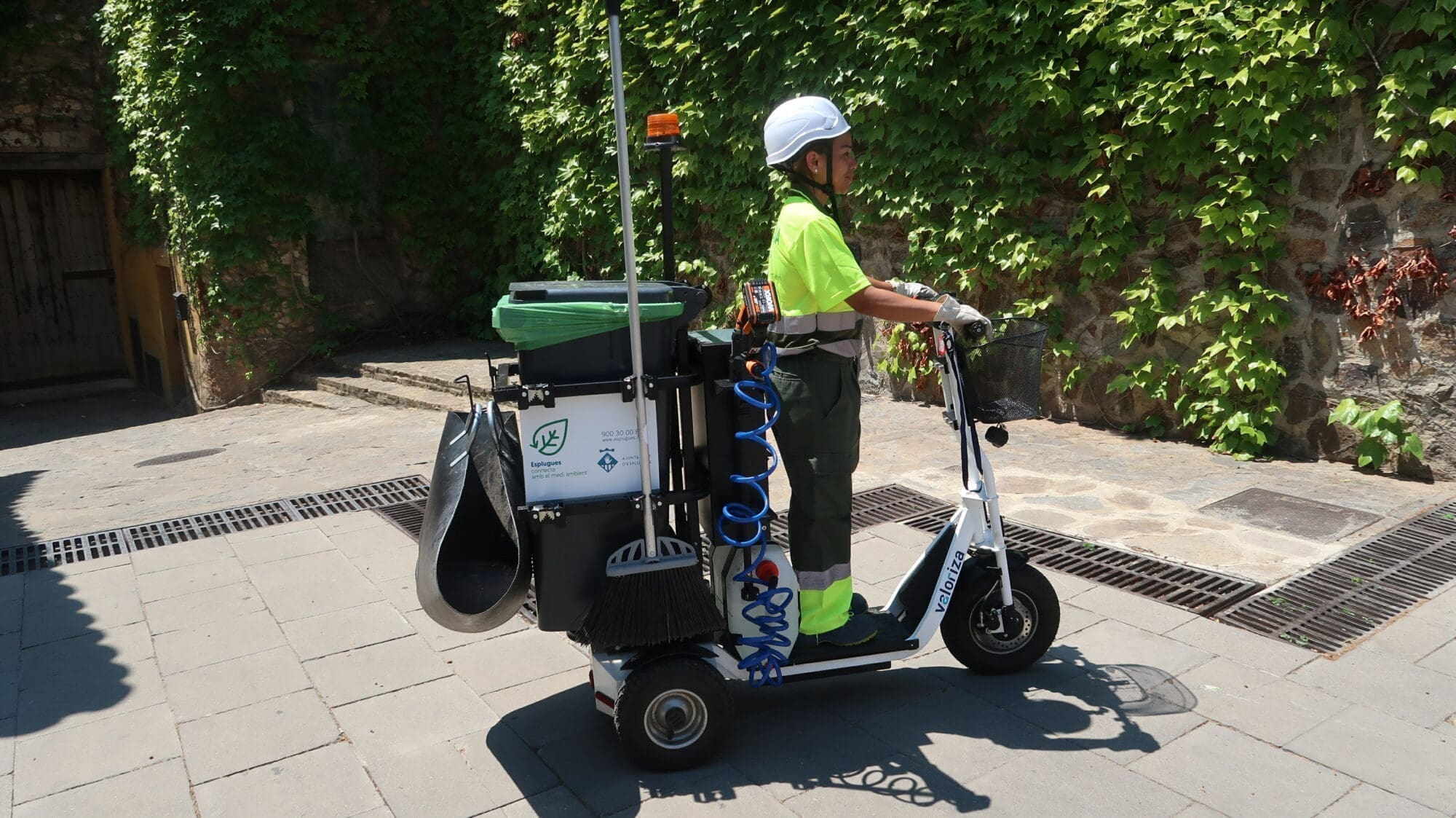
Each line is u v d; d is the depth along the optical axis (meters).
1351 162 5.44
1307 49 5.31
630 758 2.98
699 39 8.72
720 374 3.03
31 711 3.54
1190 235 6.15
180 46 10.64
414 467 6.92
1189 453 6.13
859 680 3.55
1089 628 3.86
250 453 8.36
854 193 7.78
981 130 7.03
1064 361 6.89
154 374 14.66
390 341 12.48
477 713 3.43
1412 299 5.30
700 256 9.53
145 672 3.82
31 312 14.91
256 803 2.93
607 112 9.81
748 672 3.10
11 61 12.73
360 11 11.62
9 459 10.00
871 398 8.09
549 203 10.91
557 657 3.85
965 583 3.40
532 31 10.84
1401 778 2.81
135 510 6.25
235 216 11.12
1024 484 5.65
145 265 13.75
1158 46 5.85
